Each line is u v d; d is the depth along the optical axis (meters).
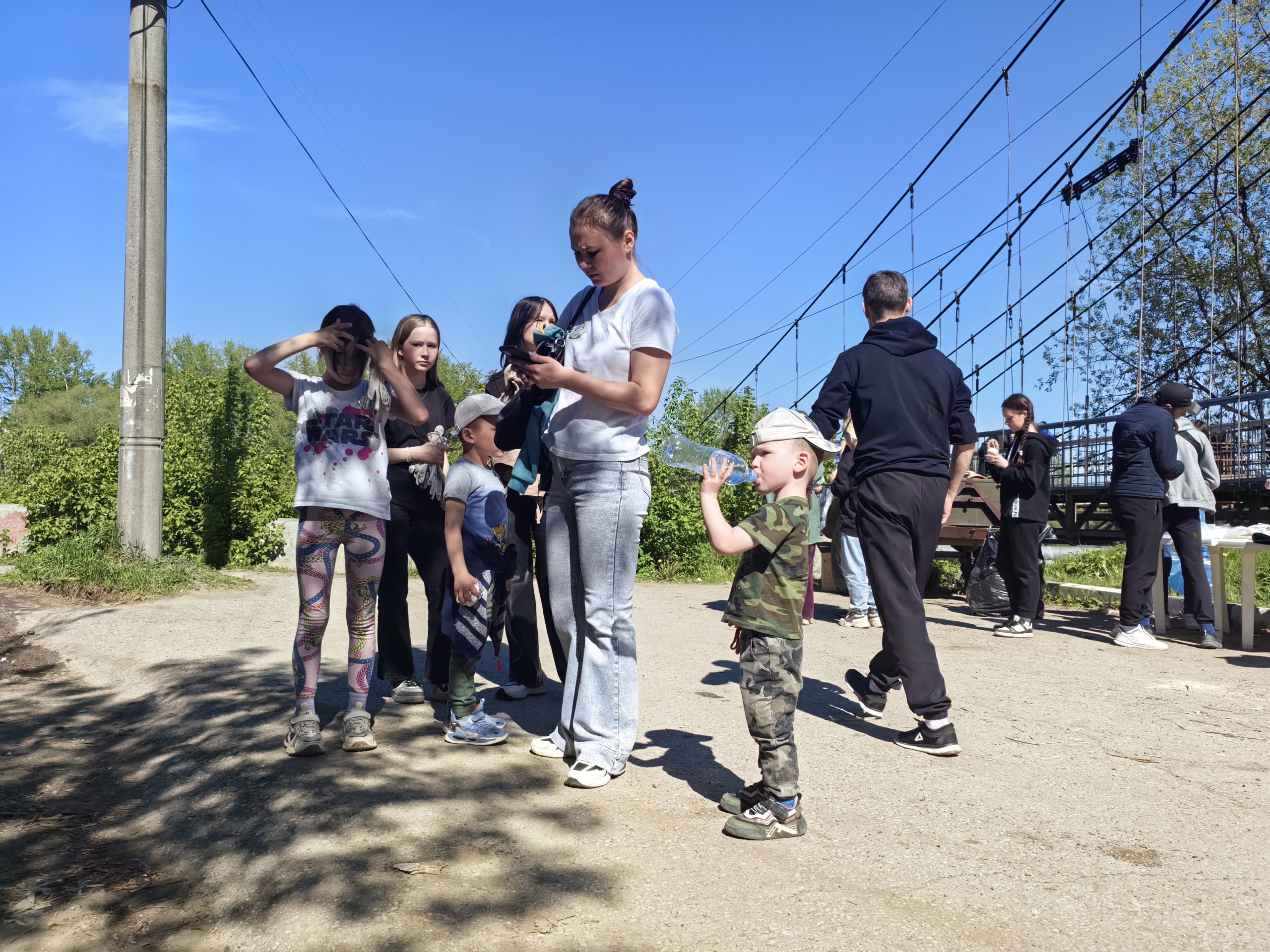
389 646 4.28
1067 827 2.84
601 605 3.25
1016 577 6.68
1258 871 2.54
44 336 75.31
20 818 3.03
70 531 9.05
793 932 2.15
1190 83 27.98
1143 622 6.33
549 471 3.66
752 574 2.79
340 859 2.49
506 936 2.11
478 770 3.28
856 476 3.94
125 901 2.46
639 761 3.43
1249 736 3.94
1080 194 22.67
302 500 3.43
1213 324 25.39
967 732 3.95
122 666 4.89
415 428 4.23
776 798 2.72
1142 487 6.26
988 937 2.14
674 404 11.81
